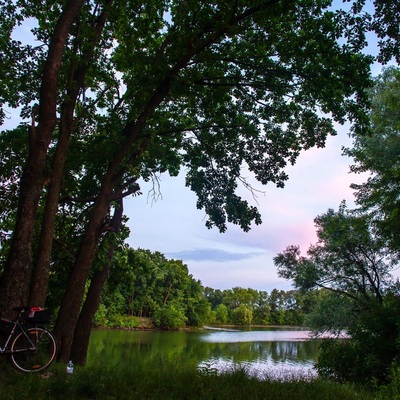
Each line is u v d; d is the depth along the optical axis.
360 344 19.12
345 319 26.69
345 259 28.52
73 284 11.12
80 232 16.33
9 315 8.09
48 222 9.95
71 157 15.61
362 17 10.93
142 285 86.75
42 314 7.62
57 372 7.33
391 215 18.62
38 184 9.01
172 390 6.96
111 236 14.98
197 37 11.98
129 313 87.62
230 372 9.66
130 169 12.38
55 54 9.56
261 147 16.92
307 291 31.28
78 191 16.39
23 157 14.82
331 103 13.16
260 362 31.20
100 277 14.74
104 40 13.63
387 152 21.36
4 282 8.30
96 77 14.48
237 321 141.75
